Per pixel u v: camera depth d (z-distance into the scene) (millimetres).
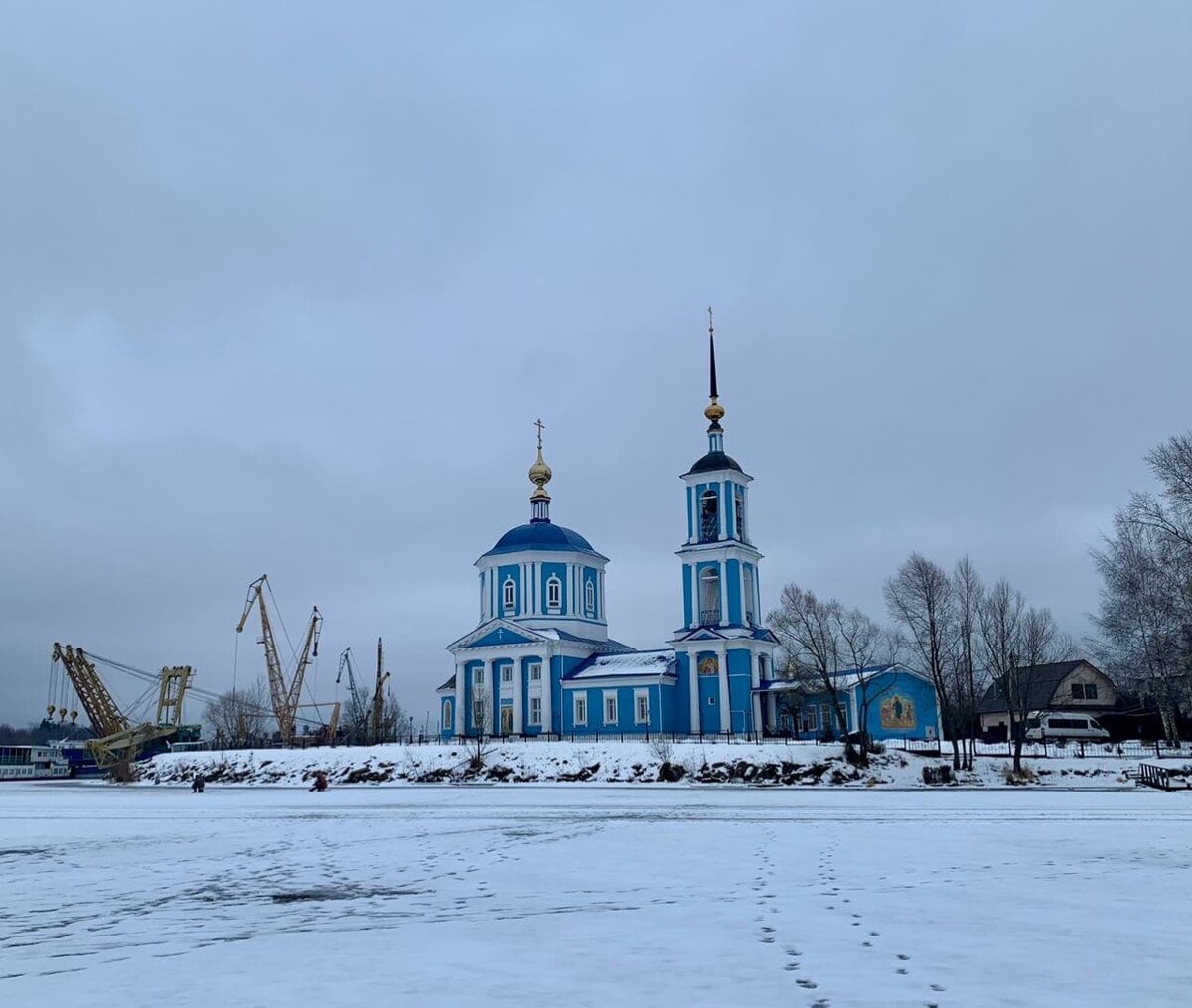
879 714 107062
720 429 119688
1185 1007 13547
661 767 88375
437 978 15523
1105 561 84750
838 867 27812
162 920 21344
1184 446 71125
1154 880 24875
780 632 99750
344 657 169125
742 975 15469
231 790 92688
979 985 14758
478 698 117438
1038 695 122500
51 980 15812
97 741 134250
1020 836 35469
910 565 102062
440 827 43250
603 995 14359
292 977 15742
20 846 37406
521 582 126625
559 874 27484
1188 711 83688
